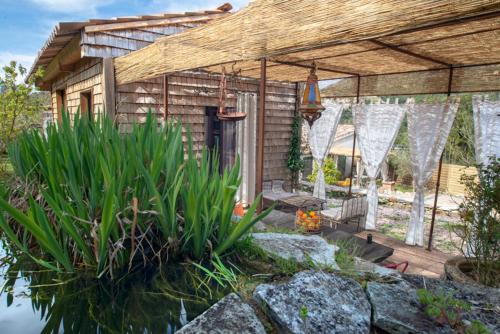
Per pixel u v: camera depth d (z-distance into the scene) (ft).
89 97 18.76
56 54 19.44
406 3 5.61
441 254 13.82
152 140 4.69
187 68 10.27
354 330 3.19
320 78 18.13
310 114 9.72
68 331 2.78
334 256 4.84
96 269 3.67
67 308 3.11
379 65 13.88
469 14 4.94
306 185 35.24
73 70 20.26
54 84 27.78
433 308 3.40
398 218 27.04
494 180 8.58
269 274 4.02
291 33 7.34
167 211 4.11
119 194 3.78
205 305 3.33
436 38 9.20
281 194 21.35
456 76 14.02
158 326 2.96
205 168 4.49
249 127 19.34
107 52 14.88
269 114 21.29
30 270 3.74
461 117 35.06
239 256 4.48
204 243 4.12
